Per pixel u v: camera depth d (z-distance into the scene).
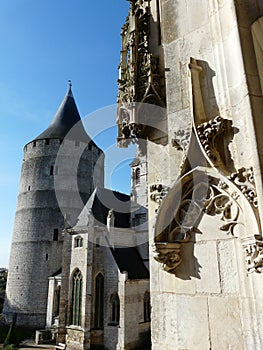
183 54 3.73
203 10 3.64
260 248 2.26
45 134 45.94
